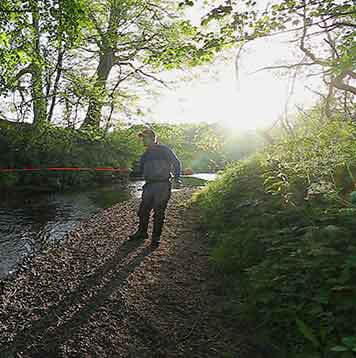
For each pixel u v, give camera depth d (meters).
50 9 8.64
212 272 4.91
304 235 3.85
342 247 3.46
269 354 3.02
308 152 6.07
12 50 10.37
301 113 8.18
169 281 4.76
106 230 8.05
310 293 3.21
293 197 5.10
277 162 7.00
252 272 3.89
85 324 3.70
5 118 16.61
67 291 4.56
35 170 15.79
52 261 5.90
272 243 4.11
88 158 19.69
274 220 4.88
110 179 21.25
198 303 4.08
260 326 3.36
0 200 13.20
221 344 3.26
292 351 2.86
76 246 6.78
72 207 12.16
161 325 3.65
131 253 6.03
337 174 5.01
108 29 18.86
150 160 6.41
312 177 5.33
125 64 22.31
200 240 6.59
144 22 19.88
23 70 16.14
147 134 6.44
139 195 15.64
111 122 22.50
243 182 7.55
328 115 7.02
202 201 9.74
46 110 17.22
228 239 5.30
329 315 2.85
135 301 4.20
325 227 3.62
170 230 7.56
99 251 6.29
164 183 6.38
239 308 3.71
